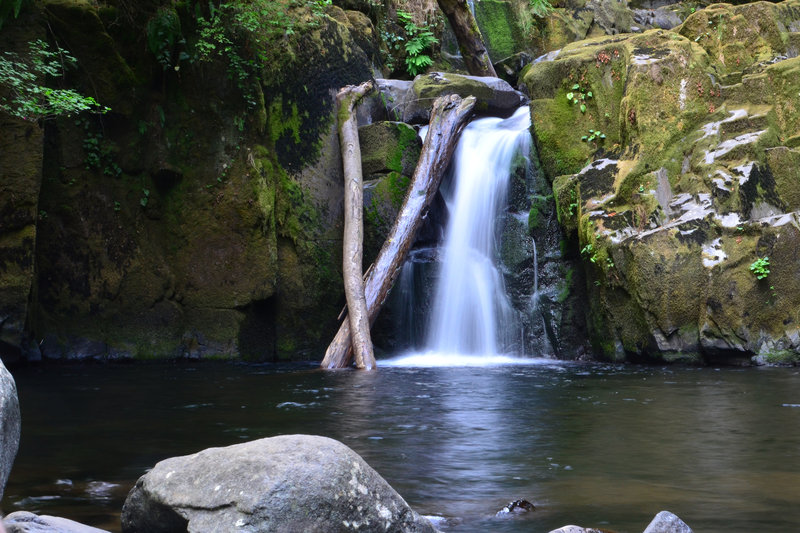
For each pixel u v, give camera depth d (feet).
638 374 30.19
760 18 39.55
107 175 37.63
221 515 8.96
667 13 59.06
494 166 41.42
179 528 9.41
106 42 36.91
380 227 40.14
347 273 36.70
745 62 39.40
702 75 37.78
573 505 12.08
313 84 41.29
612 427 18.88
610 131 39.45
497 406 22.35
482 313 39.99
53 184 36.45
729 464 14.85
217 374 31.68
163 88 38.65
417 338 40.19
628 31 56.80
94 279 37.14
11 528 8.83
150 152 38.45
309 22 41.34
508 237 40.29
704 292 33.22
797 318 32.45
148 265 38.24
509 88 46.98
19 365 34.63
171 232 38.86
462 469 14.62
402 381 28.66
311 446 9.49
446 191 42.11
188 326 38.68
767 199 34.55
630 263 34.24
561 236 39.24
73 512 11.77
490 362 36.81
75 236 36.86
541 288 39.37
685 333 33.58
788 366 32.04
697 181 35.68
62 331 36.45
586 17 55.57
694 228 33.86
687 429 18.48
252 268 38.70
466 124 41.52
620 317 35.17
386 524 9.26
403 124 41.73
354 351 34.68
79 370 33.40
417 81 45.50
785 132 36.17
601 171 37.14
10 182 33.63
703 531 10.68
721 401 22.93
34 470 14.62
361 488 9.25
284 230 39.63
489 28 53.67
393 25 51.26
